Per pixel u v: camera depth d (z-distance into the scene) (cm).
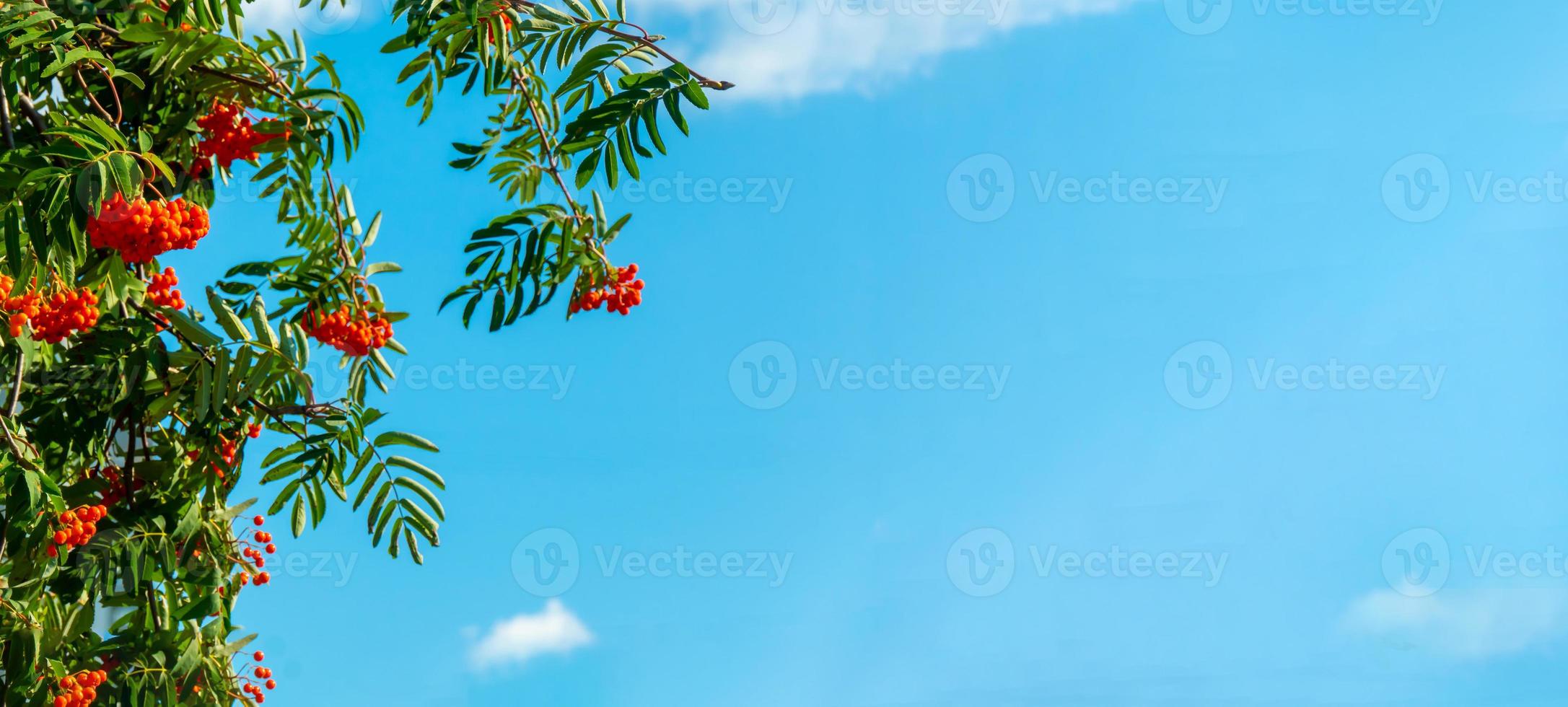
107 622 393
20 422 337
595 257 368
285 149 394
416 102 403
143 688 349
